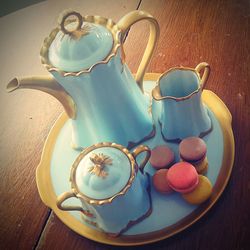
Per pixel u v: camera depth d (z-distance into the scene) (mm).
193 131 471
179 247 428
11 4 1083
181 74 450
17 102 627
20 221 496
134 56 615
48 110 602
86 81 400
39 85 424
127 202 401
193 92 425
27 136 580
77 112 457
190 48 594
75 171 406
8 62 688
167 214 436
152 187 457
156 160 459
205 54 580
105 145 414
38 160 550
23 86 419
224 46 580
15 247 477
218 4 634
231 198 446
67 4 737
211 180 448
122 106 446
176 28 625
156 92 441
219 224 433
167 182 440
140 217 434
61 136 542
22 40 714
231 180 457
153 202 447
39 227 483
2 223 501
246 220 429
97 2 712
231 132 479
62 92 437
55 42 416
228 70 552
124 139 482
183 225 426
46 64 407
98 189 383
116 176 385
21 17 754
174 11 647
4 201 520
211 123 490
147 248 433
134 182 395
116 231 431
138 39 634
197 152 436
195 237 431
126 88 440
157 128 499
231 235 424
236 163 468
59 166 512
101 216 410
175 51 598
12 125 601
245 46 570
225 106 505
